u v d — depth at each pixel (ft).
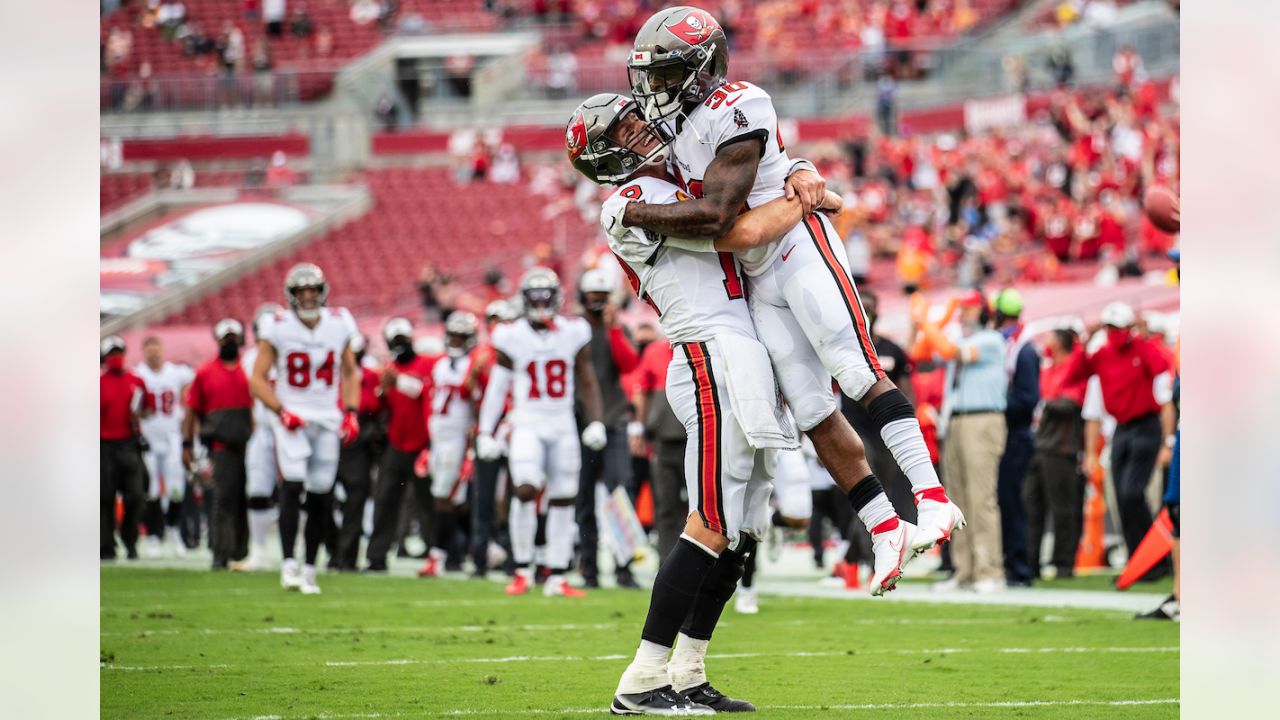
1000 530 132.98
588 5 478.59
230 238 376.07
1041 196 310.04
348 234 381.40
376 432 159.74
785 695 63.98
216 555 158.40
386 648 82.38
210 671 71.72
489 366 145.07
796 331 58.23
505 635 90.12
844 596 124.47
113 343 176.04
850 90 398.83
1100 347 137.28
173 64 487.61
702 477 57.67
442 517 153.07
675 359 59.11
